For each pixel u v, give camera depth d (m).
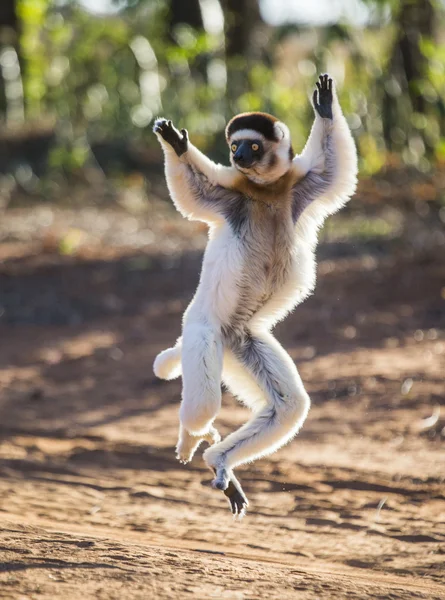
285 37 78.31
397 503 23.91
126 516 22.84
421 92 71.88
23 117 101.62
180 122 83.00
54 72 94.69
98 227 74.38
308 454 28.72
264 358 19.38
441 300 48.81
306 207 19.75
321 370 38.91
